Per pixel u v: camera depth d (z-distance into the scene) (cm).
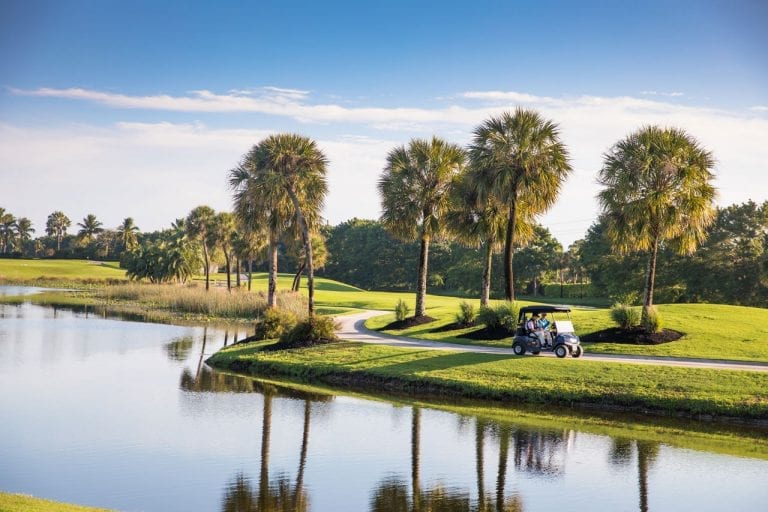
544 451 1912
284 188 3841
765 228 6769
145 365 3378
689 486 1636
